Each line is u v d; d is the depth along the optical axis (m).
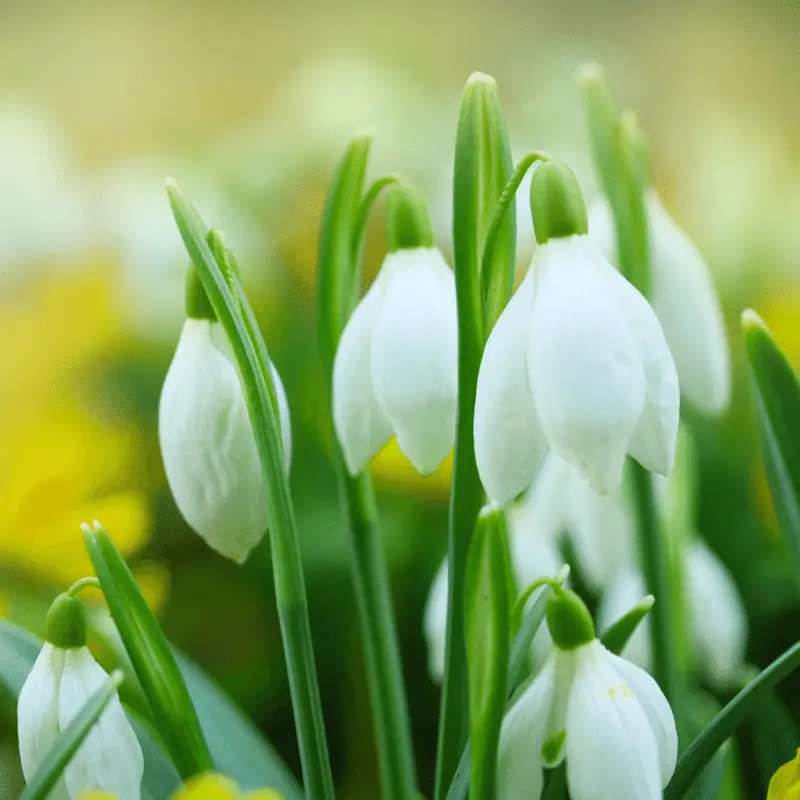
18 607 0.51
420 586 0.58
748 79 1.82
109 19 1.96
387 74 0.88
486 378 0.39
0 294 0.91
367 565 0.42
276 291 0.76
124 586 0.39
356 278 0.41
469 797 0.39
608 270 0.38
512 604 0.41
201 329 0.40
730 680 0.49
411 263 0.40
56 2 1.95
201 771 0.40
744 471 0.61
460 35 1.87
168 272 0.77
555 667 0.39
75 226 0.92
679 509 0.46
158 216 0.78
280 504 0.39
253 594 0.60
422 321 0.40
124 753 0.39
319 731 0.40
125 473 0.60
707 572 0.47
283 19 1.97
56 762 0.38
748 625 0.55
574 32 1.86
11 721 0.49
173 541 0.62
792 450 0.40
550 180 0.39
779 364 0.40
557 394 0.38
